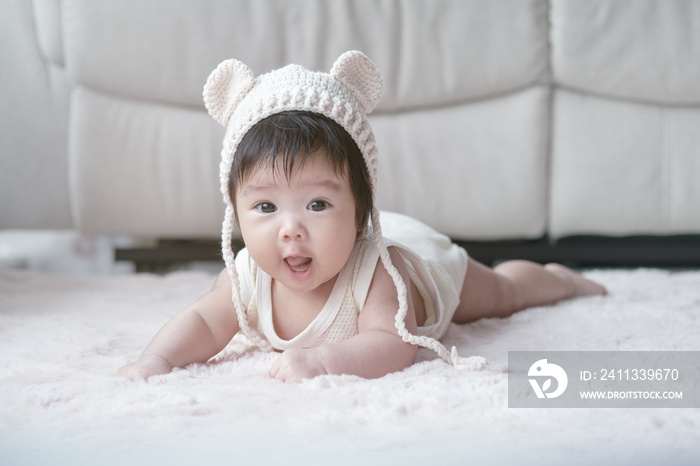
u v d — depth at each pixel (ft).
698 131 7.22
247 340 3.82
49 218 7.49
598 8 7.20
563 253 7.61
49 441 2.31
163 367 3.19
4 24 7.34
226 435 2.34
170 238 7.89
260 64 7.24
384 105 7.34
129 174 7.27
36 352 3.56
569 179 7.27
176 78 7.19
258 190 3.19
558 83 7.33
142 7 7.14
